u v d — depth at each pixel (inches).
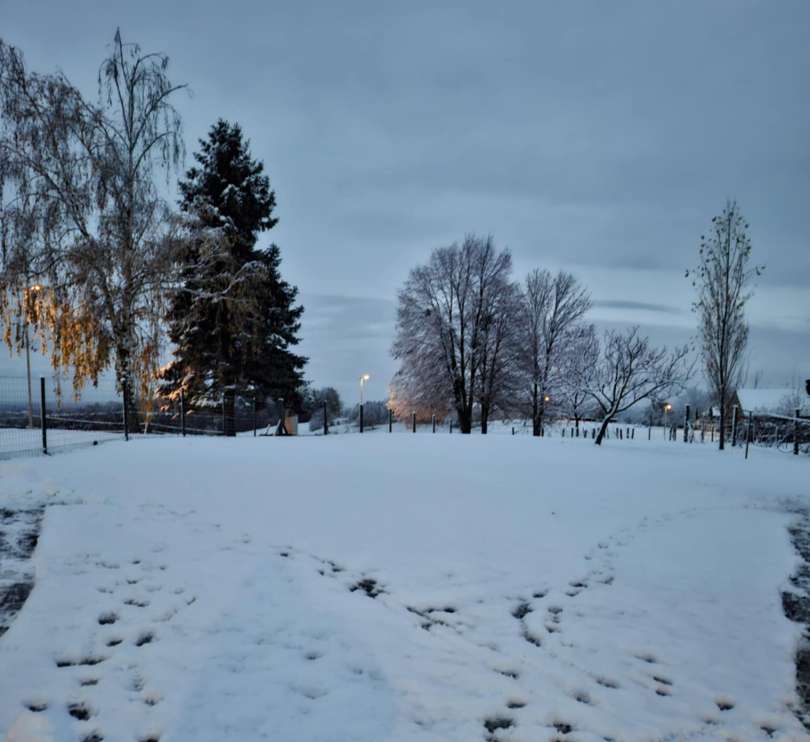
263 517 273.0
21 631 157.3
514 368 1285.7
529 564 227.0
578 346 1073.5
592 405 1203.9
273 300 1149.7
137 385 682.2
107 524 249.8
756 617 185.8
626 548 246.7
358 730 122.6
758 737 126.4
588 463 453.7
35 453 441.1
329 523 267.7
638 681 147.7
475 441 569.3
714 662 157.9
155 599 183.2
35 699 128.5
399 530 261.0
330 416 1964.8
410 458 436.5
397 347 1327.5
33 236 613.3
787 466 508.4
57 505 272.7
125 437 554.9
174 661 146.9
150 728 120.5
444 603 191.3
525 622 179.2
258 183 1135.6
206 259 773.3
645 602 195.2
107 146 662.5
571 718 131.0
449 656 156.8
